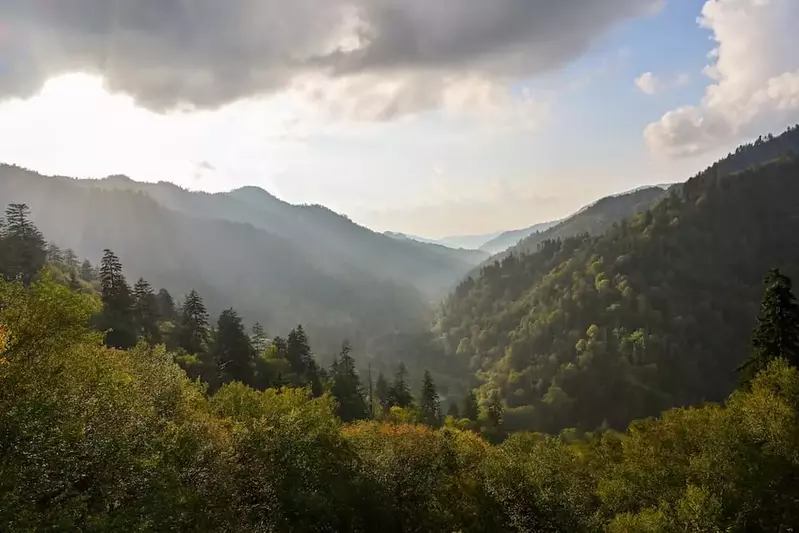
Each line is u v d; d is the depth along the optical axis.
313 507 29.16
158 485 20.64
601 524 39.00
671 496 37.72
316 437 33.94
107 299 103.06
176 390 35.69
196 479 26.28
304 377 107.50
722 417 40.19
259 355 117.94
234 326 104.00
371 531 34.41
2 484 15.85
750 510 34.22
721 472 36.19
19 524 15.50
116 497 18.84
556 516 40.00
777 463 34.81
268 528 27.09
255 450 31.22
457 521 38.62
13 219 113.19
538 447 52.44
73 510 17.06
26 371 20.30
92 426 21.02
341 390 109.25
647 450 43.62
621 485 41.22
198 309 113.12
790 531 33.94
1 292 23.78
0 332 20.95
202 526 23.56
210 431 31.28
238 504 28.06
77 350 25.47
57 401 19.50
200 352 106.44
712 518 31.61
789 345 45.97
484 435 110.25
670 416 47.88
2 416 17.36
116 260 106.62
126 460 19.98
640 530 33.00
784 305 46.31
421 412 109.44
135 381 31.23
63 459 18.16
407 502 38.53
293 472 30.75
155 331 107.12
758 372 44.41
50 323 23.42
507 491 41.28
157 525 19.33
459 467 45.59
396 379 141.12
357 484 34.72
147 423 25.45
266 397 43.03
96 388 23.30
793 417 36.88
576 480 45.03
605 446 57.47
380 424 66.06
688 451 42.34
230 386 45.88
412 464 41.44
